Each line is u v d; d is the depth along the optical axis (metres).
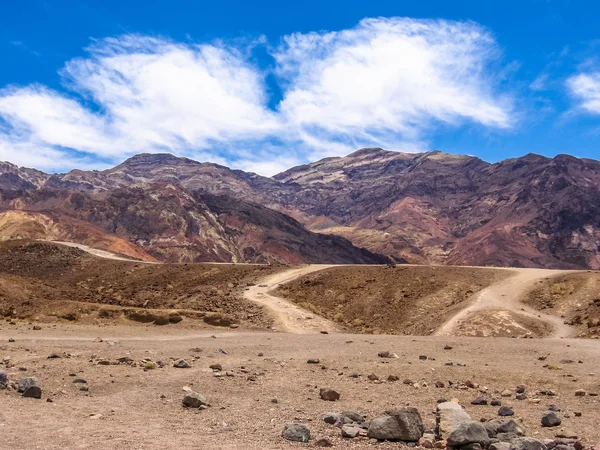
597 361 24.64
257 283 69.31
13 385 16.50
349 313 58.72
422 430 12.50
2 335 31.02
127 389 17.42
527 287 59.41
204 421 13.70
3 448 10.42
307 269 76.38
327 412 14.29
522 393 17.81
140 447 10.80
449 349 28.50
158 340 32.41
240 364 22.97
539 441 10.88
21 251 95.81
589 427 13.91
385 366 22.61
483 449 11.40
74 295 59.56
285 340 33.31
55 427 12.27
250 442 11.69
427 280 64.81
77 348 26.55
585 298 53.50
